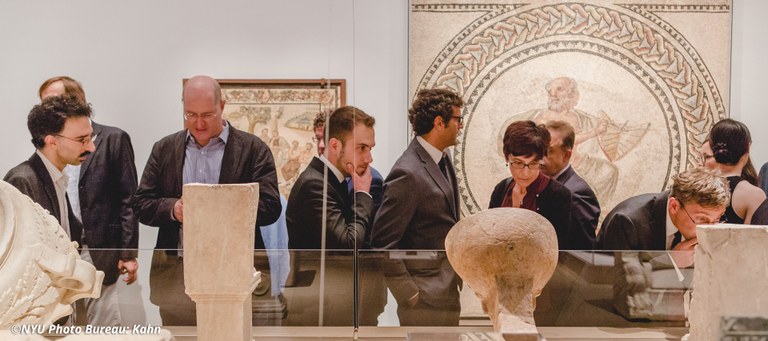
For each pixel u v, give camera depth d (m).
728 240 1.03
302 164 2.68
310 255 1.71
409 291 1.45
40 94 2.64
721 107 2.80
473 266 1.12
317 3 2.69
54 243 1.24
